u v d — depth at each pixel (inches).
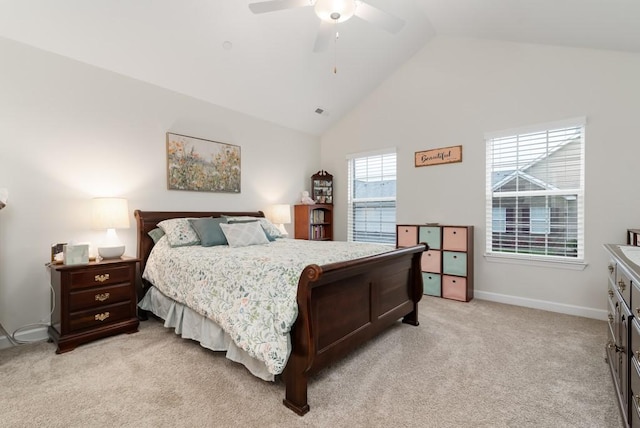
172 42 117.8
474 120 150.7
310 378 78.5
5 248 98.7
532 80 134.2
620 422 61.4
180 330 102.9
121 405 67.4
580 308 125.2
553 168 132.1
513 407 66.5
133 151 127.6
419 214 169.9
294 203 198.2
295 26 127.4
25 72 101.7
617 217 116.9
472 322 118.0
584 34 111.0
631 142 113.9
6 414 64.4
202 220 129.9
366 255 97.8
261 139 178.5
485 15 124.7
